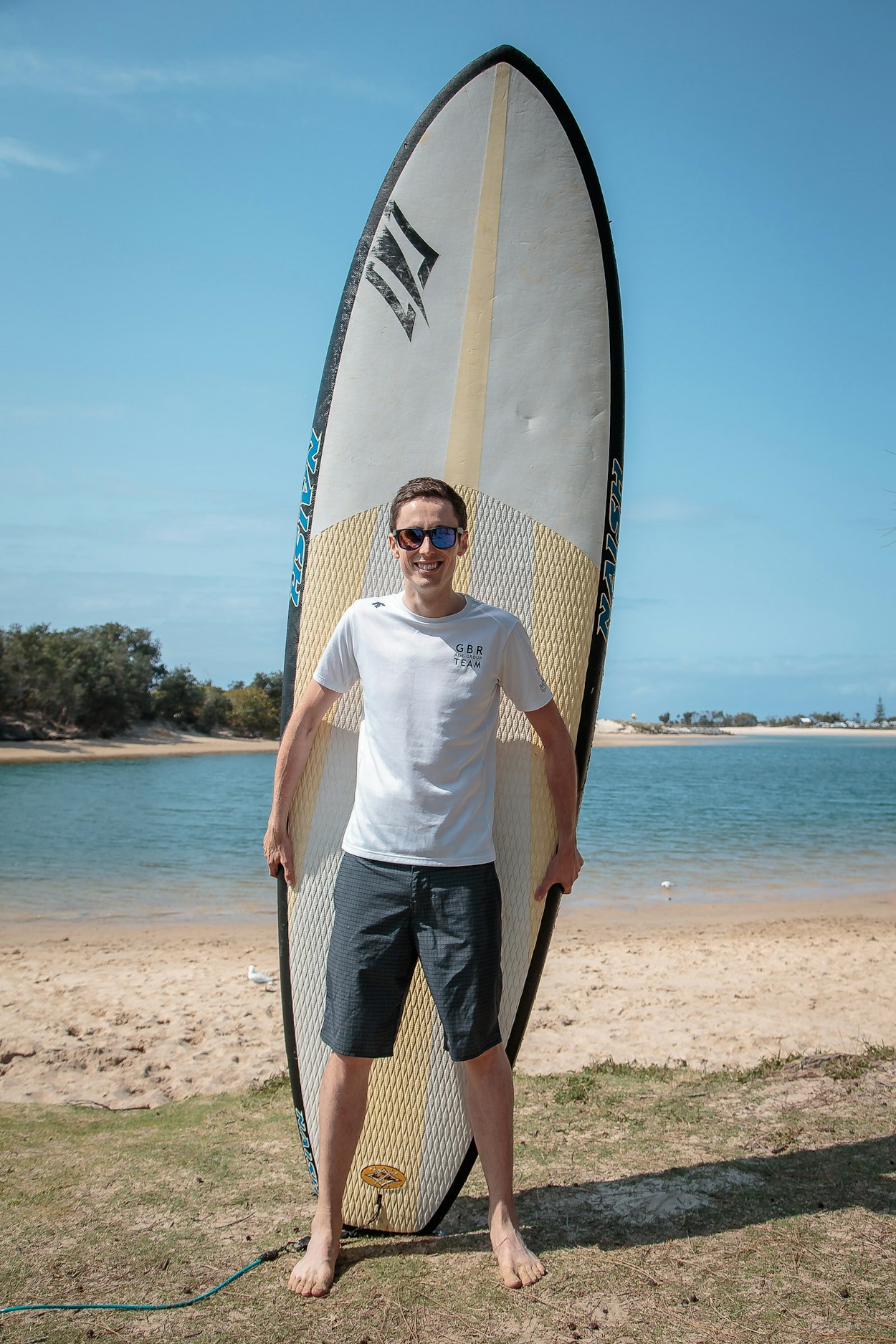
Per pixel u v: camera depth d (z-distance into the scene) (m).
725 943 8.10
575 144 2.82
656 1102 3.24
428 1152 2.45
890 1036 4.89
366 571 2.72
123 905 10.31
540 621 2.70
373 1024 2.09
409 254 2.82
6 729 51.75
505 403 2.78
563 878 2.39
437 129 2.84
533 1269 2.00
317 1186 2.54
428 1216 2.41
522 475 2.76
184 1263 2.10
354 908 2.10
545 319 2.80
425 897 2.05
